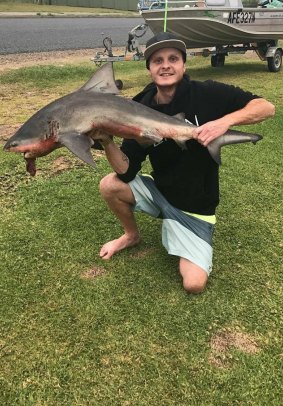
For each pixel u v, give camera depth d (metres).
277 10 7.16
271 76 6.98
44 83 6.09
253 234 2.48
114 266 2.19
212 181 2.07
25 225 2.51
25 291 2.01
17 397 1.53
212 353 1.71
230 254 2.31
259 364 1.67
